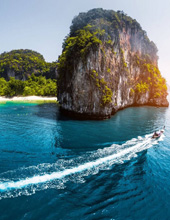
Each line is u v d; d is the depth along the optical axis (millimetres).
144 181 16188
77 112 43344
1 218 11320
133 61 78125
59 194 13852
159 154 22469
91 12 65562
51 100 93000
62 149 22891
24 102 80688
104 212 12250
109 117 45031
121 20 69750
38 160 19453
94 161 19609
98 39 42938
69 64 44875
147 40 95375
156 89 83000
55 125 35812
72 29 63844
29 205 12555
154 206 13086
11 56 147625
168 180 16516
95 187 14984
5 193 13680
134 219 11766
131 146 24766
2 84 111562
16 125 35031
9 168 17469
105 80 43594
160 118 48344
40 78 128125
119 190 14758
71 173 16953
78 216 11789
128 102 72000
